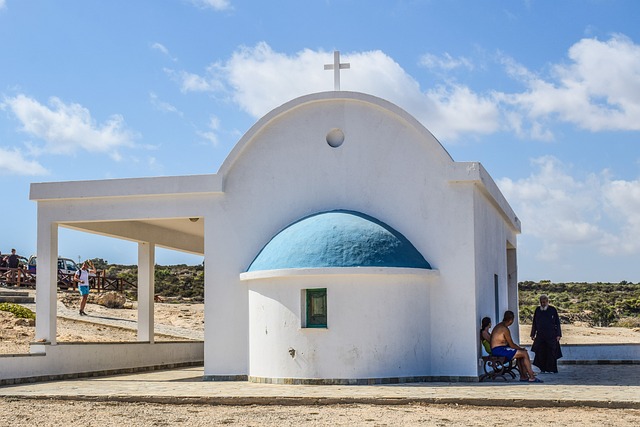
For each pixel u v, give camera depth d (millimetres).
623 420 12234
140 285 23938
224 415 13250
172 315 36438
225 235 19094
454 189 17969
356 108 18766
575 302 71688
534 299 73688
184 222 23375
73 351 20141
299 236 17656
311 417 12859
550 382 17328
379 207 18438
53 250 19859
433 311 17797
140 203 19500
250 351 18234
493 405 13867
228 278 18984
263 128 19078
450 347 17641
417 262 17547
